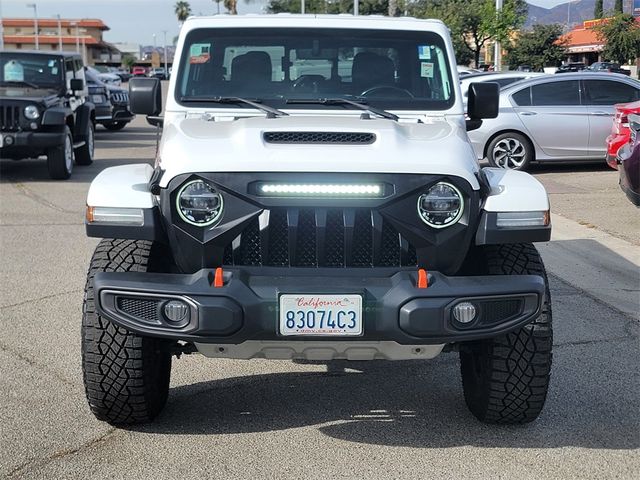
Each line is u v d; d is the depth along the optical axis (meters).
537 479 3.97
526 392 4.29
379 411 4.80
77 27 111.88
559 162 15.47
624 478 3.99
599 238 9.42
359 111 5.10
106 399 4.30
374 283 3.94
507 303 4.03
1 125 13.07
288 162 4.00
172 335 3.92
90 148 16.03
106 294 3.97
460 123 5.16
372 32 5.32
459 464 4.12
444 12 37.66
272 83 5.26
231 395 5.04
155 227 4.10
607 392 5.05
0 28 30.28
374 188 4.02
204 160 4.04
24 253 8.69
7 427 4.49
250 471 4.04
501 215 4.13
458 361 5.67
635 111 11.55
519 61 48.09
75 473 3.99
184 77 5.24
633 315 6.64
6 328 6.24
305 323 3.88
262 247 4.03
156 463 4.11
